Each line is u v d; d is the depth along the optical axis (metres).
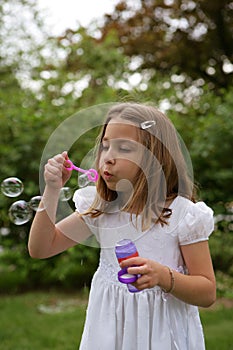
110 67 6.45
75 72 6.57
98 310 1.71
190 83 8.94
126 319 1.64
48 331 4.11
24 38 6.74
